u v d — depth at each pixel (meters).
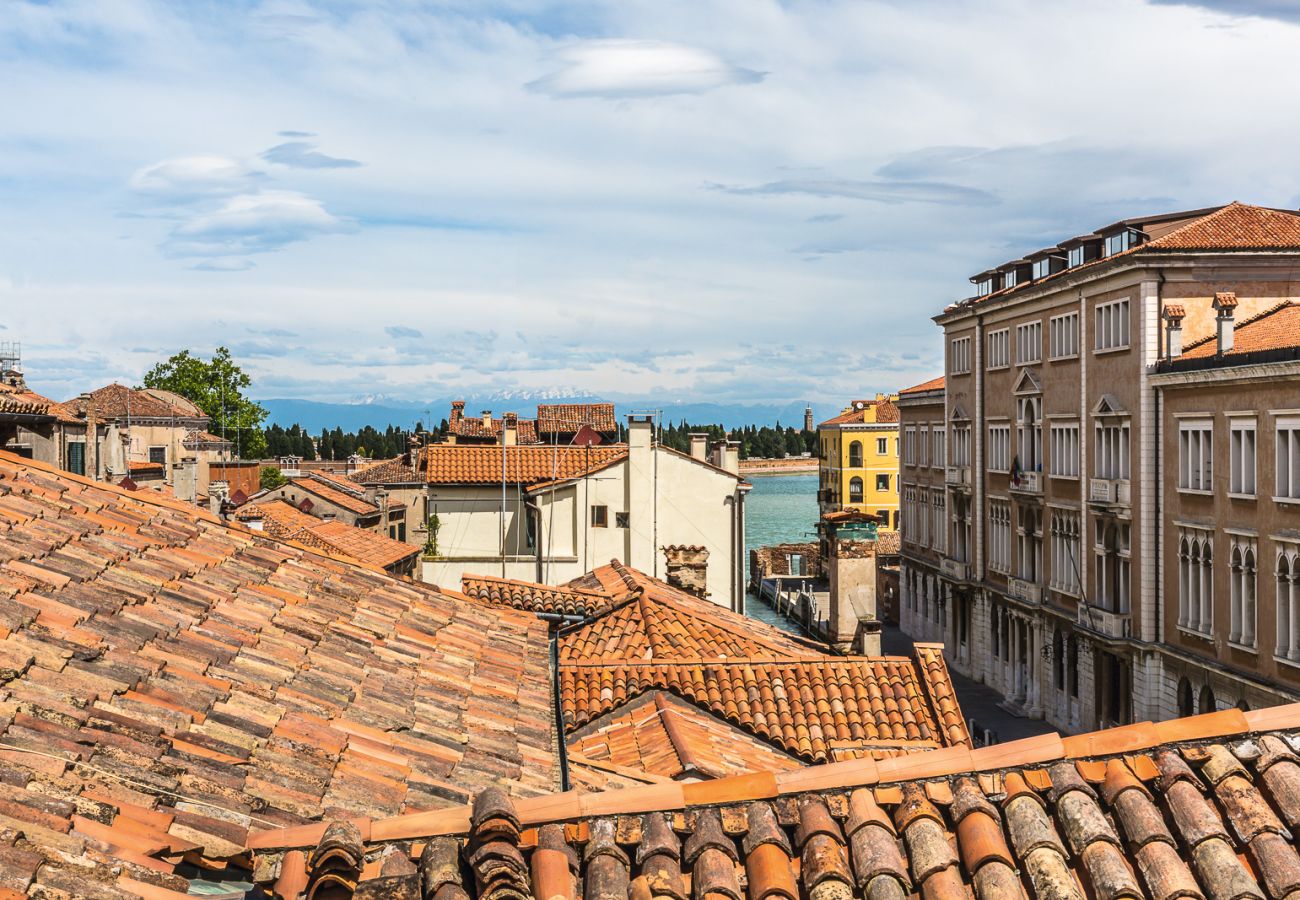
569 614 27.22
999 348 67.44
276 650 12.91
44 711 8.99
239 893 7.64
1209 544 45.28
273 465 97.44
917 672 22.27
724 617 30.81
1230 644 43.47
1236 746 8.38
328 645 13.98
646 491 51.31
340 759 10.47
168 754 9.15
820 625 72.94
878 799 8.28
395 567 43.00
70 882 6.80
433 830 7.98
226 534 17.38
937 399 79.44
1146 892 7.40
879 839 7.88
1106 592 53.16
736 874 7.81
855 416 124.69
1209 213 54.94
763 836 7.98
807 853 7.85
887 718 21.31
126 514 16.30
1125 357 51.31
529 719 14.13
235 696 10.93
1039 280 64.00
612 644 24.23
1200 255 49.06
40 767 7.98
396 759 11.03
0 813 7.21
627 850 7.99
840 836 7.98
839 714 21.25
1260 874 7.47
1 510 13.96
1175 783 8.10
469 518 60.28
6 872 6.62
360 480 79.38
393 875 7.48
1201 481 45.91
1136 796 8.02
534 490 51.31
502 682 15.29
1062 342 58.56
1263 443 41.44
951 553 75.31
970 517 72.12
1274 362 39.81
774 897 7.59
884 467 123.19
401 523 72.56
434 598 18.73
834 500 125.94
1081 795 8.06
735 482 51.59
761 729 20.44
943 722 21.12
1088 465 55.09
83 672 9.96
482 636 17.41
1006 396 66.19
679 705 20.95
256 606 14.30
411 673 14.24
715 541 51.47
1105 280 52.97
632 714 20.67
